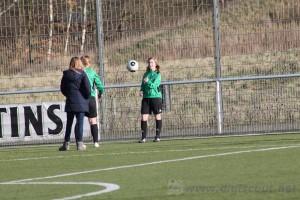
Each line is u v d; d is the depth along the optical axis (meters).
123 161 37.16
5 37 55.12
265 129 52.84
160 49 54.50
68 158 40.62
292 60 62.44
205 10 53.72
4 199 26.34
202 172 30.50
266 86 53.19
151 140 51.88
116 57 54.38
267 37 53.66
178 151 40.88
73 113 45.66
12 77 55.50
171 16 54.12
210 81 52.56
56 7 54.44
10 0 54.75
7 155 45.59
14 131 52.94
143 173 31.42
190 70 57.28
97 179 30.31
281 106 52.88
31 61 55.22
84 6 54.06
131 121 53.91
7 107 52.81
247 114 53.16
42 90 53.31
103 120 53.91
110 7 54.16
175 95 53.88
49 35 54.75
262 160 33.66
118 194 25.64
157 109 50.47
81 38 54.28
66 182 29.92
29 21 54.78
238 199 23.45
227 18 53.91
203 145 44.19
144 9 54.12
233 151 38.75
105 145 49.47
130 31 54.25
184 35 54.38
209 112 53.41
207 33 53.94
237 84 53.72
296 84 52.69
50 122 52.62
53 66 55.00
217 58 52.94
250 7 53.78
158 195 25.03
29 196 26.61
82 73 45.28
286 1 53.34
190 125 53.53
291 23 53.34
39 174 33.72
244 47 53.72
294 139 45.28
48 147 50.28
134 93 54.12
